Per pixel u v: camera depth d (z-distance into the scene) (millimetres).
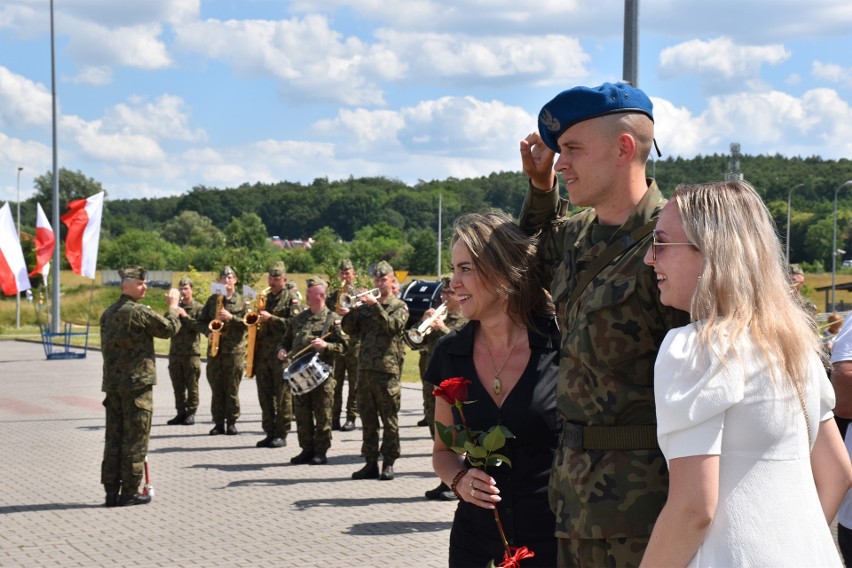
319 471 10992
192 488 9992
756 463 2172
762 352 2184
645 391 2822
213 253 41750
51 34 32094
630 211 3047
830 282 61625
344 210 166625
